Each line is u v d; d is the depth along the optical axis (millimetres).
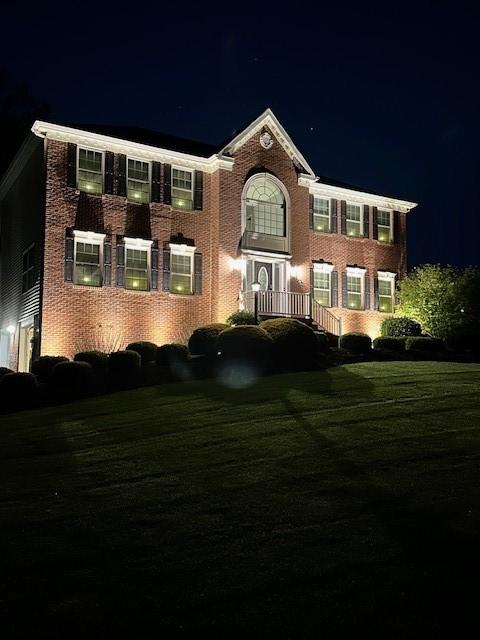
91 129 24641
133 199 24188
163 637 5047
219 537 6980
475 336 26453
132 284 23891
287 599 5527
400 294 30016
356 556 6254
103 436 12117
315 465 9258
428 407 12562
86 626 5258
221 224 25469
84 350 22328
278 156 27531
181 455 10375
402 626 5023
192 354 21172
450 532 6633
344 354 21734
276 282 27281
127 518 7766
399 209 31781
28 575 6270
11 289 27312
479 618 5098
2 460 10867
